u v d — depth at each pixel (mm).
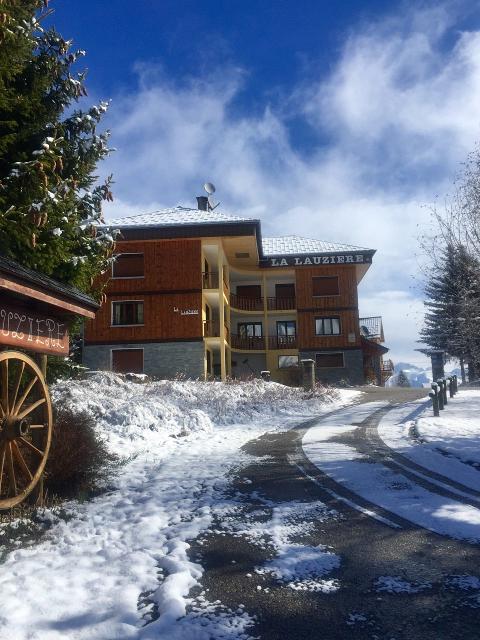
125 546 5602
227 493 7605
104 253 10961
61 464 7707
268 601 4223
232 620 3906
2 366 6715
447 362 40281
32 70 9758
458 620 3834
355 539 5586
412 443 10953
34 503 7105
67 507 7121
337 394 22859
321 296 37531
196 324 29172
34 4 9133
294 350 37688
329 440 11859
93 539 5871
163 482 8305
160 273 29656
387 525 5992
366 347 42531
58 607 4148
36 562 5160
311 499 7172
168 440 12656
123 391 17250
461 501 6824
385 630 3723
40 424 7293
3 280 5684
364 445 11016
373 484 7840
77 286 10461
